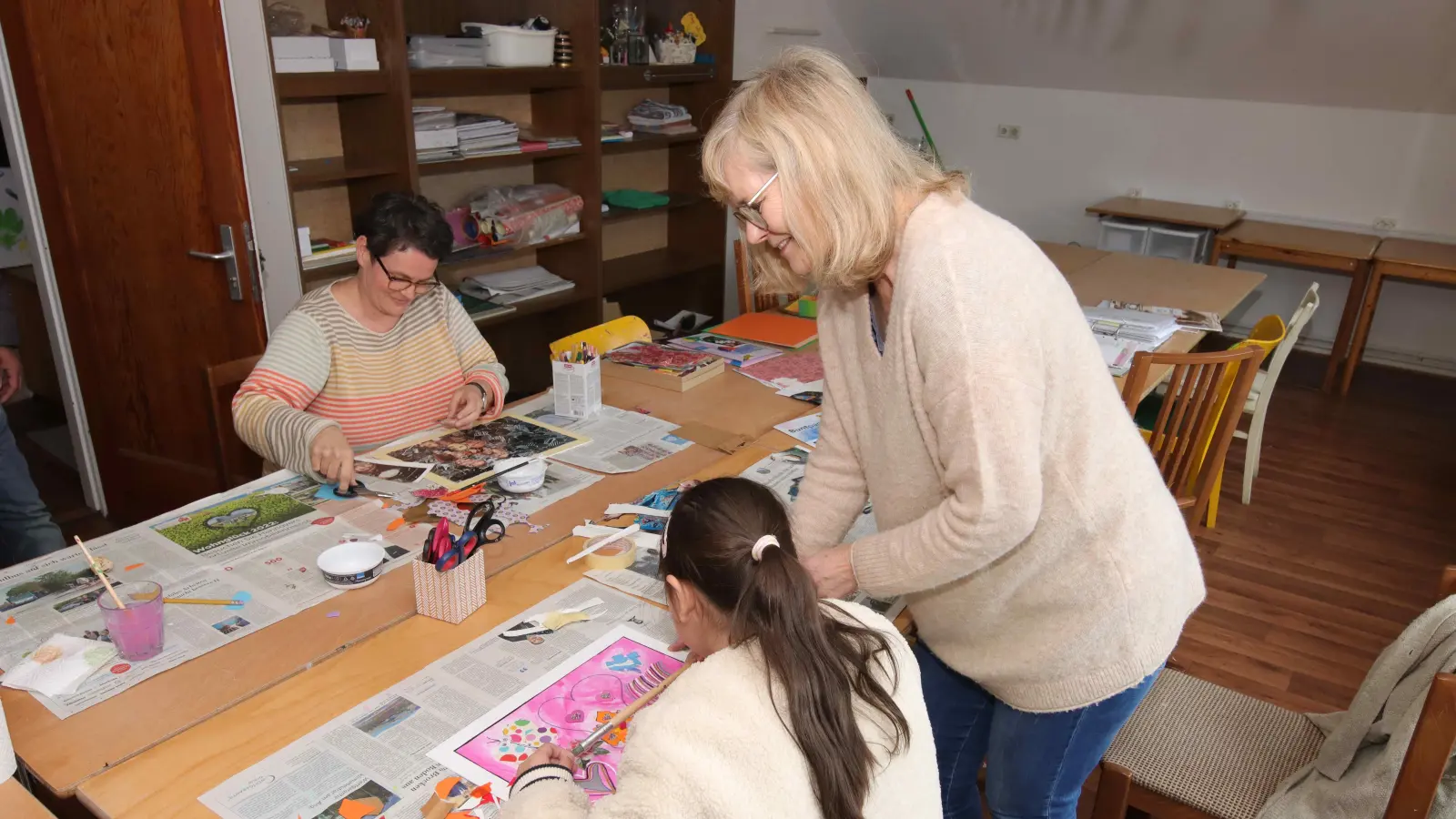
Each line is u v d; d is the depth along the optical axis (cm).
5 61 267
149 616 122
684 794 75
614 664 125
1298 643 271
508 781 104
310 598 138
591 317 399
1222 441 246
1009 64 566
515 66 338
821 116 98
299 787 102
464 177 369
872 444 121
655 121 426
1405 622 284
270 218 271
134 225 275
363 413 198
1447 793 119
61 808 129
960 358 97
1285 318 544
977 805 153
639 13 409
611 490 175
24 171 279
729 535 84
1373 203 501
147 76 256
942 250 99
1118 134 559
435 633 131
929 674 142
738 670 81
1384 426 437
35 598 137
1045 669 117
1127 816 188
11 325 414
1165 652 116
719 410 217
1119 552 110
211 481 293
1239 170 531
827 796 78
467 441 194
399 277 181
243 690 118
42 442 378
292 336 188
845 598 146
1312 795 136
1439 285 502
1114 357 271
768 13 498
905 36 576
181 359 286
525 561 151
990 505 97
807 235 103
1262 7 462
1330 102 495
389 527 159
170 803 100
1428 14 429
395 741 110
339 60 283
